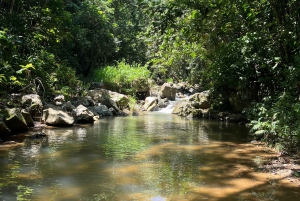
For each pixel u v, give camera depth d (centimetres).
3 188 359
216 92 1187
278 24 652
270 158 537
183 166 480
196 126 952
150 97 1579
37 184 377
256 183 401
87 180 399
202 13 641
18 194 342
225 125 986
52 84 1085
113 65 1858
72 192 354
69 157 517
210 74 1000
